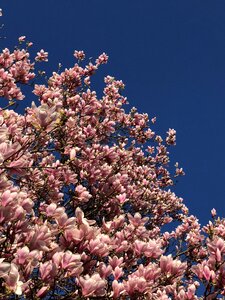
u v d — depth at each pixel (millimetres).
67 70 8930
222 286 2934
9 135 4230
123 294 2779
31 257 2373
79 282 2496
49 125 2973
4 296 2119
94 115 7730
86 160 6383
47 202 5480
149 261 3586
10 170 2717
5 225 2586
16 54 7570
